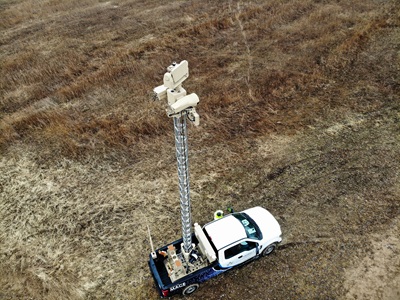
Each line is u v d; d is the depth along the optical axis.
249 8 27.06
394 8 24.88
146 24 26.34
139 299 10.12
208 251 9.48
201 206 12.61
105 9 29.97
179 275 9.50
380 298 9.62
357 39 21.19
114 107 17.95
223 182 13.45
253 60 20.83
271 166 13.97
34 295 10.39
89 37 25.27
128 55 22.12
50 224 12.49
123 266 10.98
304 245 11.09
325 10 25.55
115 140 15.70
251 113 16.70
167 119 16.62
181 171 7.63
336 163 13.87
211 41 23.09
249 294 10.00
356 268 10.35
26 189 13.88
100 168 14.55
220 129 15.91
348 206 12.20
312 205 12.34
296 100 17.28
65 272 10.92
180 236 11.70
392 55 19.88
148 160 14.77
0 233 12.31
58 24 27.77
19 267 11.20
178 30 25.00
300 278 10.24
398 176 13.11
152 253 9.87
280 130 15.64
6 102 18.98
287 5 26.70
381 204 12.16
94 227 12.25
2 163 15.18
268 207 12.40
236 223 10.21
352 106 16.62
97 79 19.91
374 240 11.05
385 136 14.91
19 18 28.92
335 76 18.66
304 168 13.77
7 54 23.78
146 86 19.30
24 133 16.61
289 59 20.48
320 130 15.47
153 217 12.41
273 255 10.90
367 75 18.53
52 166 14.82
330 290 9.89
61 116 17.22
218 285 10.27
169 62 21.20
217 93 18.16
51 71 21.06
